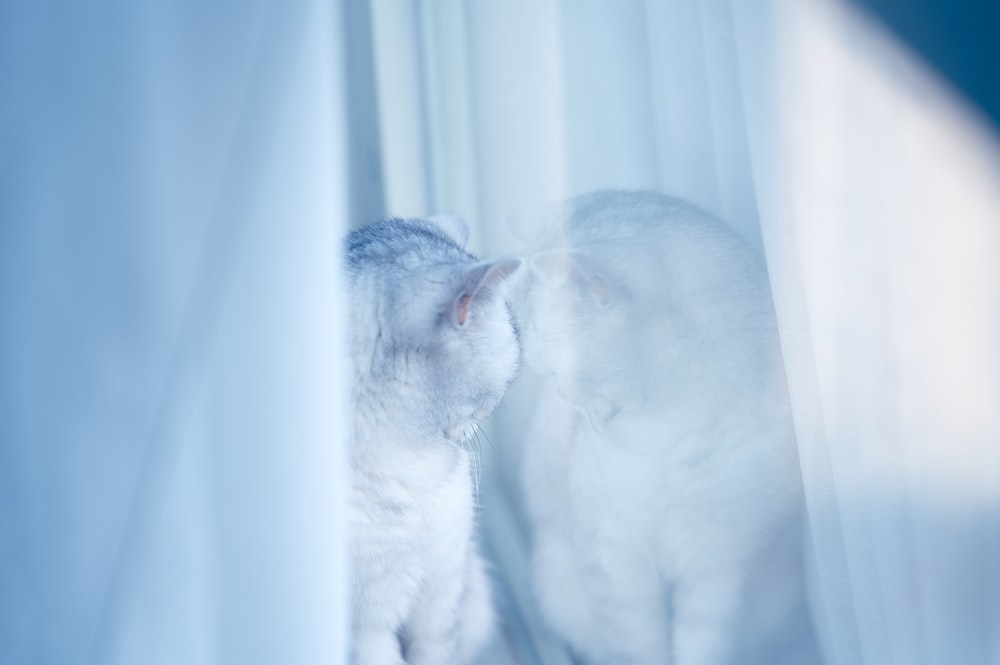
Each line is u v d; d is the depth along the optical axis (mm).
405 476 725
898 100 690
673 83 688
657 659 775
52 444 546
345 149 770
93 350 546
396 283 716
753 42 654
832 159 675
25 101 536
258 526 563
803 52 669
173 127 548
